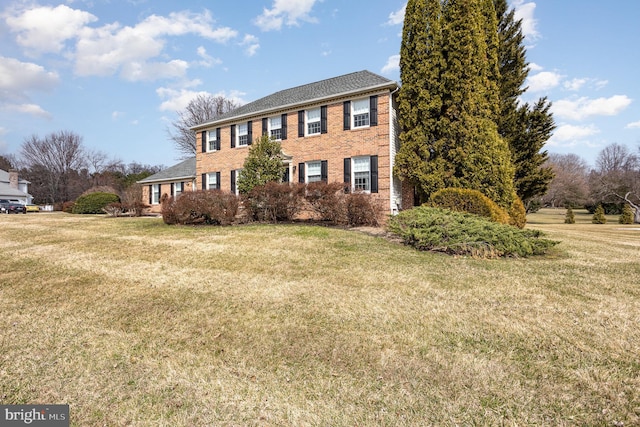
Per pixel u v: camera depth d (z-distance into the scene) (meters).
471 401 2.52
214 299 5.00
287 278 6.05
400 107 14.01
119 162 65.00
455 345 3.44
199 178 21.83
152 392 2.71
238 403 2.54
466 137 12.19
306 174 16.89
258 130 18.83
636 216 29.44
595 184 34.59
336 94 15.58
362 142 15.15
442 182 12.76
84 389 2.75
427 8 13.22
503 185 11.66
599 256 8.18
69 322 4.21
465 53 12.38
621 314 4.25
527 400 2.52
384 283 5.68
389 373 2.94
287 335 3.74
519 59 16.03
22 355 3.35
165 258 7.90
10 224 16.45
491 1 13.95
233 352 3.38
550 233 13.93
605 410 2.40
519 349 3.34
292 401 2.56
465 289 5.35
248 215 14.14
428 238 7.99
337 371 2.99
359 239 9.80
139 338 3.73
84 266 7.20
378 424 2.28
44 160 54.78
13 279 6.26
